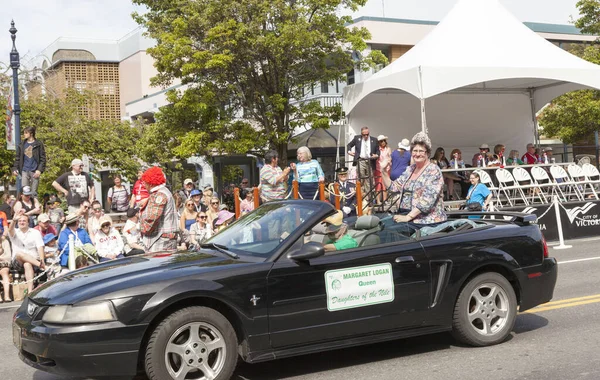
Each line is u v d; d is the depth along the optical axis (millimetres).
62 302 4855
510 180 15430
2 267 10750
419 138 6418
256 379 5504
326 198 12508
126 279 5016
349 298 5473
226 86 22266
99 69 48656
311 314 5328
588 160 17781
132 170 31406
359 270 5531
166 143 23891
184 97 21969
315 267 5379
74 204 13617
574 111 28516
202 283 4996
